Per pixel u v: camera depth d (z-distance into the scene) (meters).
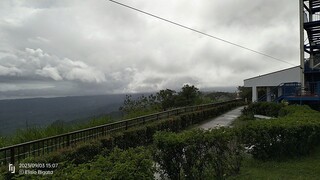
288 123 9.03
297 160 8.56
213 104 26.56
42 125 8.66
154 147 5.91
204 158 6.20
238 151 7.22
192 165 5.99
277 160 8.59
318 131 9.45
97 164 3.54
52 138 6.52
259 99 34.47
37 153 6.11
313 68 24.66
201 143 6.18
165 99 27.78
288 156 8.82
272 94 32.44
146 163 3.82
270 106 22.72
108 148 8.14
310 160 8.52
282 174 7.20
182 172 5.96
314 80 25.30
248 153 8.82
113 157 3.93
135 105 23.00
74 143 7.16
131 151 4.09
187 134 6.22
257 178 6.81
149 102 24.95
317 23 22.70
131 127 10.63
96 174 3.14
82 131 7.64
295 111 14.80
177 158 5.89
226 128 7.37
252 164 8.23
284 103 21.88
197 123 19.58
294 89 24.56
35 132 7.99
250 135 8.62
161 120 13.30
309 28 23.83
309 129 9.04
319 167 7.74
